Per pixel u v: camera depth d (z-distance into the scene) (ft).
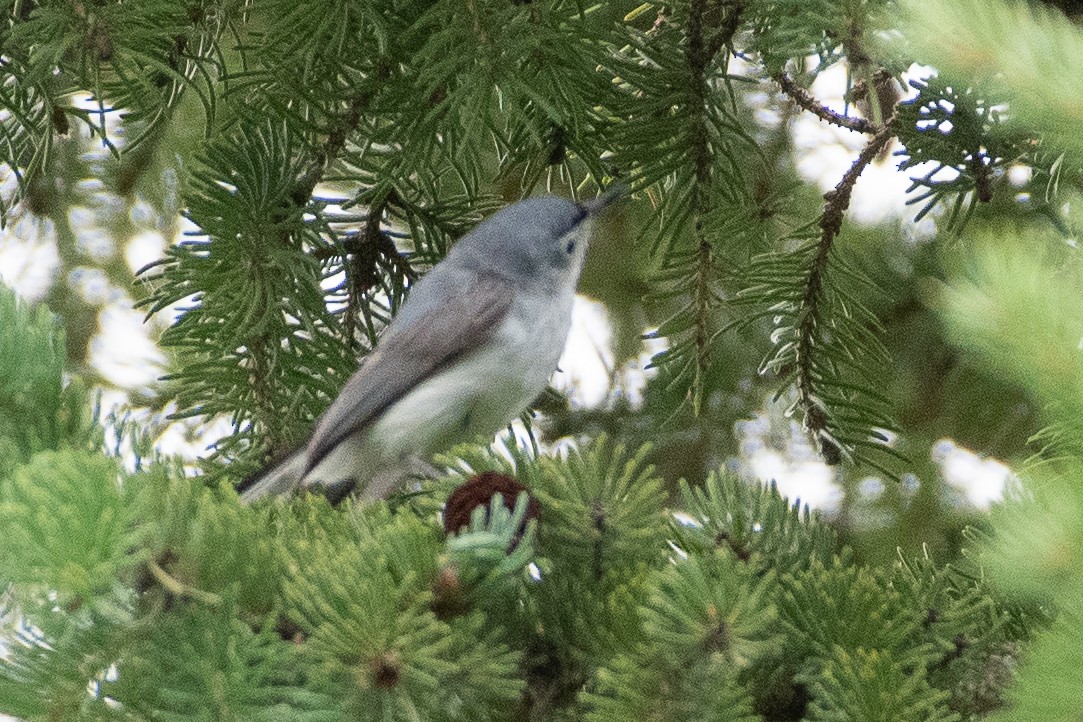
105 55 26.18
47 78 29.48
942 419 41.86
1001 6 11.37
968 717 18.84
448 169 33.65
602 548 18.54
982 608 20.13
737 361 43.24
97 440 19.03
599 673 16.12
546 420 44.14
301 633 16.78
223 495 18.89
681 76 29.63
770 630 18.70
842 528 42.27
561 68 27.91
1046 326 10.52
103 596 15.31
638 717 15.99
